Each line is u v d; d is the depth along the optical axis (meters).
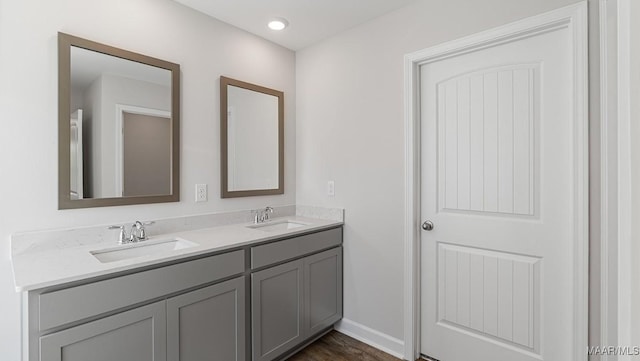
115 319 1.27
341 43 2.41
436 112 1.98
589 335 1.43
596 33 1.40
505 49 1.72
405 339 2.05
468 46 1.79
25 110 1.49
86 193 1.66
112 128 1.75
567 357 1.55
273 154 2.58
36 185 1.52
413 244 2.02
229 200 2.31
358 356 2.10
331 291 2.32
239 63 2.35
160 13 1.94
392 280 2.13
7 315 1.46
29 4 1.49
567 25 1.51
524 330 1.68
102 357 1.24
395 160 2.10
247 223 2.36
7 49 1.44
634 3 0.32
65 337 1.14
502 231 1.75
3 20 1.43
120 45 1.77
